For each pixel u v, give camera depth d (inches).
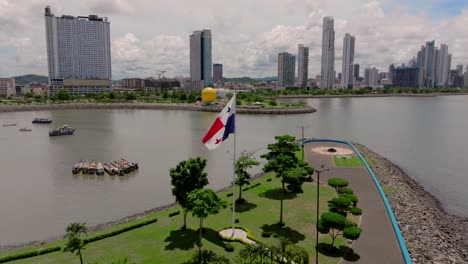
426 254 1502.2
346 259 1428.4
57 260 1454.2
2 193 2556.6
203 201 1422.2
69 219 2066.9
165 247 1546.5
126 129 5851.4
